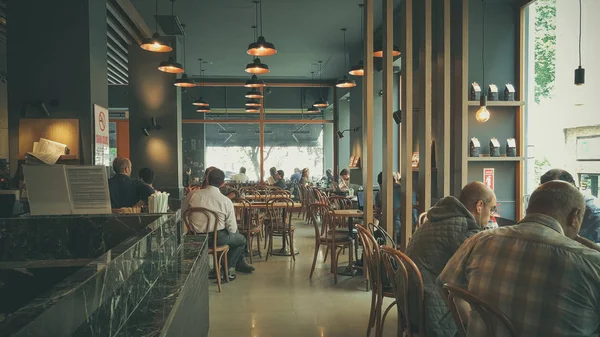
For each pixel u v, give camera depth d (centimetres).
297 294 401
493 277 146
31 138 504
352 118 1114
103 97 564
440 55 480
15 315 69
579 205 151
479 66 489
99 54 552
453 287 150
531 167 485
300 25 841
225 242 427
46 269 207
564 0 441
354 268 485
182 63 983
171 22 806
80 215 220
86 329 92
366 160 423
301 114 1377
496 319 143
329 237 468
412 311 223
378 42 573
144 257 153
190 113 1338
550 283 133
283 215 577
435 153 512
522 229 149
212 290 414
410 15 408
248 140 1409
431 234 225
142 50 873
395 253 219
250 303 375
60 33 514
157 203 303
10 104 511
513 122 493
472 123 488
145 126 874
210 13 772
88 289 93
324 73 1270
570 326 130
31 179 307
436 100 516
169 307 141
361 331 313
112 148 1334
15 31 513
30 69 512
